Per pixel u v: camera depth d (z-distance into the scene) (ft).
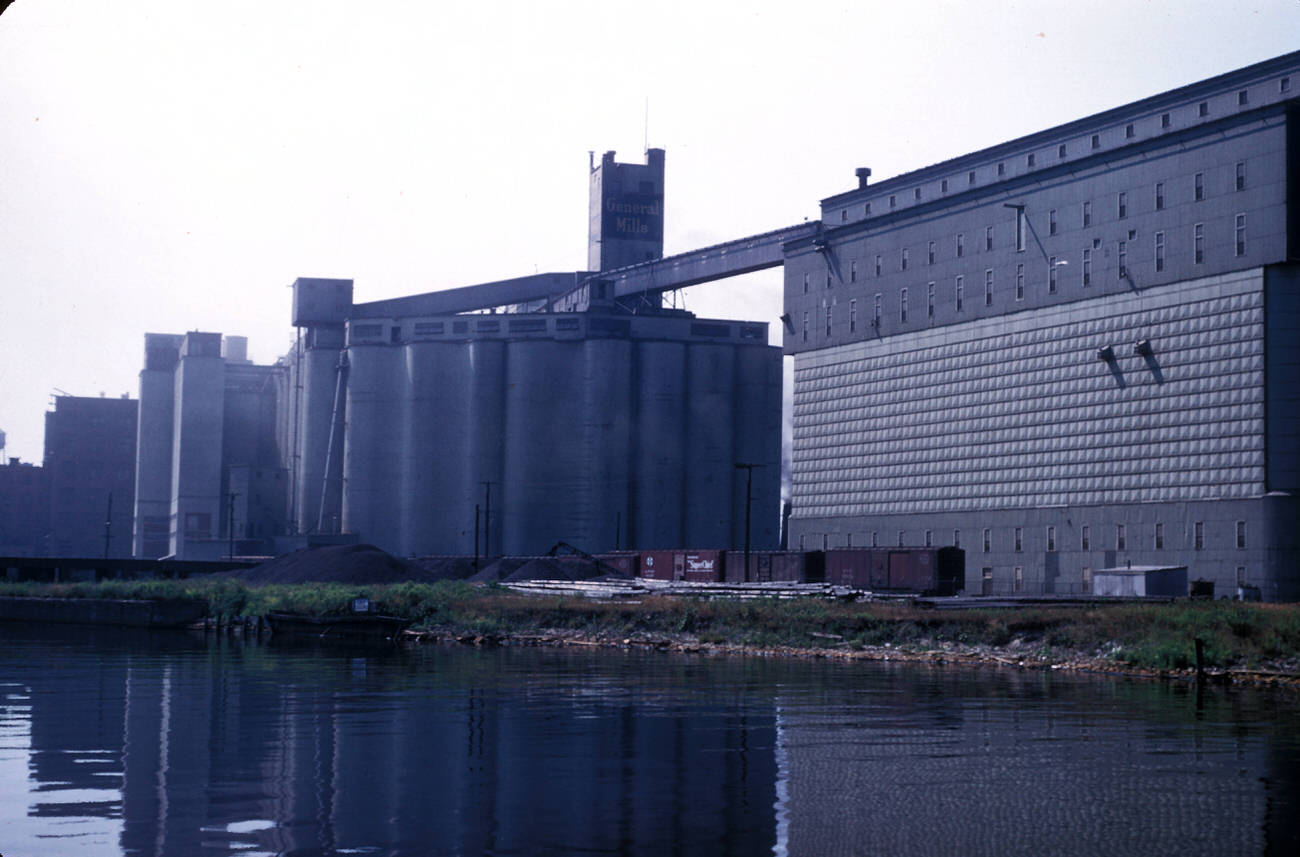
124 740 80.84
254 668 142.20
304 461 639.76
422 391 584.81
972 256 361.92
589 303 569.64
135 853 50.39
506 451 568.00
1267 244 281.13
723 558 336.49
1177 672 138.21
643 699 107.65
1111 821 57.00
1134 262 313.12
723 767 71.31
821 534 415.23
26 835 53.52
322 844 52.13
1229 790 64.69
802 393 428.15
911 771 70.28
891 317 390.83
